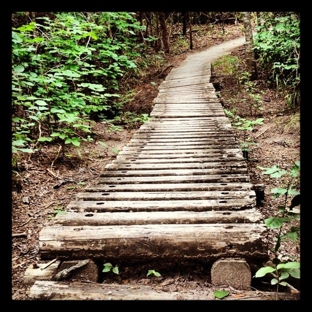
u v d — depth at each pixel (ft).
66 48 17.39
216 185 9.75
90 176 14.82
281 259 7.16
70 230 6.86
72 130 17.89
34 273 6.46
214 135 16.38
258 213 7.59
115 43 30.48
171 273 6.62
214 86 31.27
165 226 6.98
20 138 13.19
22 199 12.12
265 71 31.42
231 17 69.00
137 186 9.97
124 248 6.60
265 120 22.53
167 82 33.06
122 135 22.02
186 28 66.23
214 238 6.45
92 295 5.77
